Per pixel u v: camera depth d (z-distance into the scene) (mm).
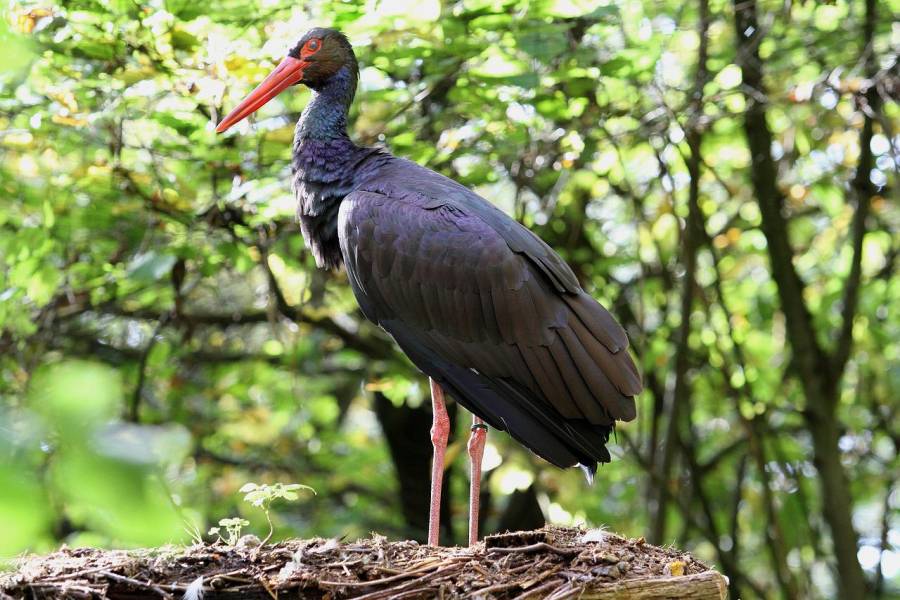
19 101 10016
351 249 7543
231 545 5590
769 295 16109
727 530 17531
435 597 5207
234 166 10484
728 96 12500
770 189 13734
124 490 1745
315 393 16516
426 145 10805
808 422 14070
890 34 12383
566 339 6941
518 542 5648
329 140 8305
